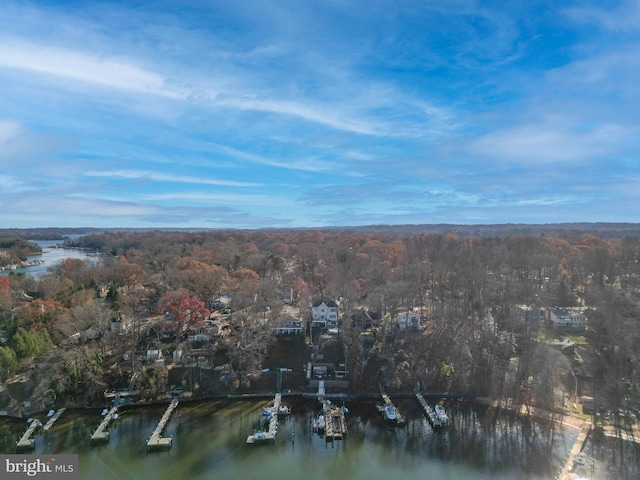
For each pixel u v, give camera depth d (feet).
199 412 234.99
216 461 190.90
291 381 264.11
